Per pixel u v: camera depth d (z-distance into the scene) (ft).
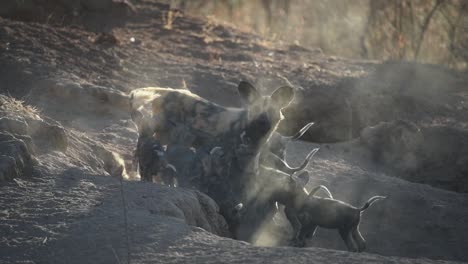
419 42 240.53
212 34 218.59
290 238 110.73
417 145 154.10
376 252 113.29
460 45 239.09
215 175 110.01
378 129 154.92
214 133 115.24
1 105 113.70
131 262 72.95
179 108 118.21
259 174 107.86
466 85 203.31
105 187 93.86
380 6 246.68
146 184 97.14
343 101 166.09
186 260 73.41
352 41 248.93
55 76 155.43
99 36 184.85
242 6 265.34
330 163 140.26
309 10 257.55
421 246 114.52
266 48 216.13
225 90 171.22
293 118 159.22
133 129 143.43
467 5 239.09
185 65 182.50
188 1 261.44
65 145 110.22
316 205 103.40
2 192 88.94
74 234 78.74
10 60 160.04
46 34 178.81
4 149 95.96
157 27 212.23
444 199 129.80
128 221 82.17
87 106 148.56
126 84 165.07
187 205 94.07
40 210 84.53
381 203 124.57
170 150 113.39
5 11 189.88
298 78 185.78
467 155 153.17
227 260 73.10
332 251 76.89
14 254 74.74
